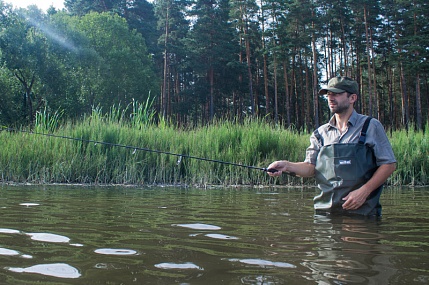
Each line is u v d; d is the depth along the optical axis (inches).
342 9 1593.3
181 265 75.7
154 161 336.8
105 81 1374.3
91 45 1392.7
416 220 132.3
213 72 1755.7
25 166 321.7
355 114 145.9
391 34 1695.4
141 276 68.7
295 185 315.0
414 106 1975.9
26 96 1145.4
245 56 1875.0
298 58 1823.3
